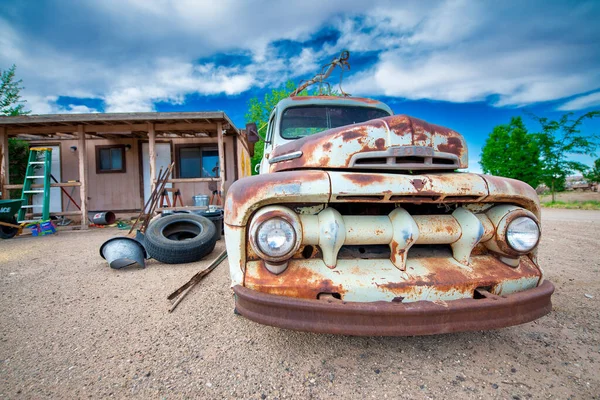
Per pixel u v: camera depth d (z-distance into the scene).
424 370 1.97
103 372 2.02
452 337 2.37
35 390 1.85
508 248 2.08
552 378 1.88
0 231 7.82
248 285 1.92
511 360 2.07
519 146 16.44
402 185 1.96
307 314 1.74
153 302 3.15
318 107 3.72
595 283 3.53
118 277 4.04
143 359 2.15
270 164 2.93
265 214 1.82
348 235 2.01
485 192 2.06
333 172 2.00
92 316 2.85
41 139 10.75
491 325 1.79
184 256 4.54
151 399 1.76
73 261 5.06
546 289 1.99
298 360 2.10
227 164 10.91
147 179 10.98
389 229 2.05
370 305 1.71
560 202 14.73
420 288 1.92
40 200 11.13
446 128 2.33
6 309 3.05
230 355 2.17
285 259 1.85
